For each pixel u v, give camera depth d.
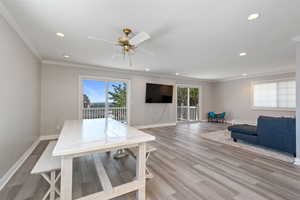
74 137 1.57
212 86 7.67
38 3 1.58
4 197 1.57
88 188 1.76
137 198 1.59
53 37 2.45
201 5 1.59
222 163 2.48
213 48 2.94
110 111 5.07
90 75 4.61
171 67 4.66
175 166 2.37
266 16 1.80
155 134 4.66
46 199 1.53
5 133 1.86
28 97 2.77
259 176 2.05
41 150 3.03
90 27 2.10
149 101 5.70
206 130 5.28
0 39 1.72
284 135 2.79
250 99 6.12
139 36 1.81
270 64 4.23
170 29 2.14
